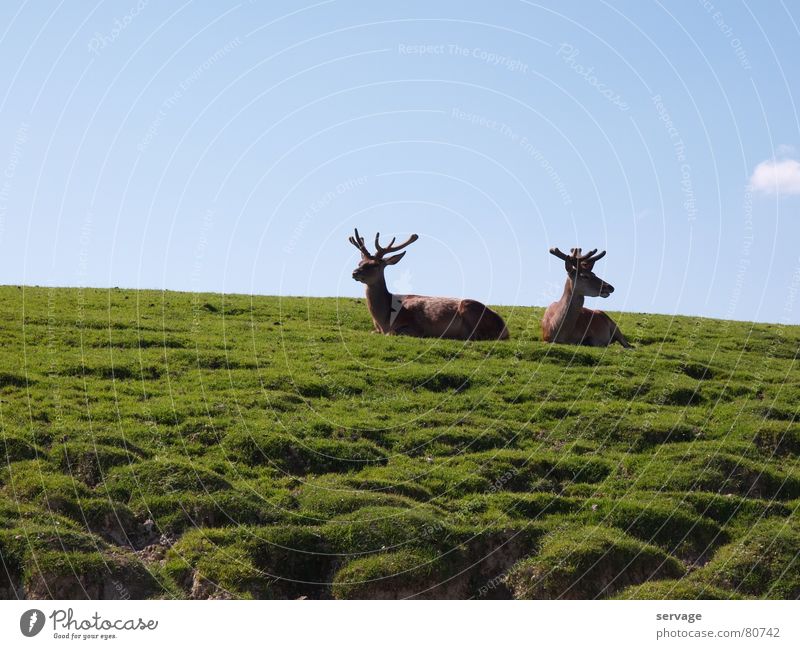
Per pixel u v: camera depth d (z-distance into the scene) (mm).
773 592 12992
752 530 14172
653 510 14227
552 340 22953
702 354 23625
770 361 24016
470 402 17906
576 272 22406
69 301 24828
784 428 17359
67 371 17672
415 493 14281
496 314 23078
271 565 12414
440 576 12453
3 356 18203
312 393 17781
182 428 15398
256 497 13562
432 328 23016
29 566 11430
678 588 12711
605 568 12914
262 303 27219
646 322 28625
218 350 19969
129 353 19203
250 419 15898
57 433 14430
